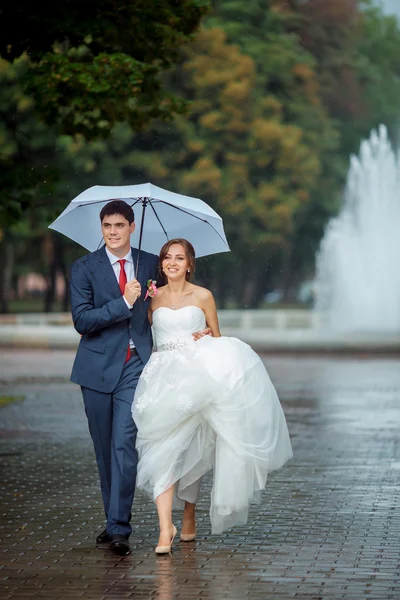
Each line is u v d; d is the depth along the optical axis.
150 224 15.25
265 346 59.72
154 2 28.50
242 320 72.69
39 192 31.31
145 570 12.97
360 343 58.66
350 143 115.38
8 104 85.56
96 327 14.14
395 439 25.52
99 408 14.32
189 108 29.89
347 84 111.12
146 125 30.50
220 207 97.31
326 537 14.79
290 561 13.39
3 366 50.50
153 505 17.48
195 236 15.30
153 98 29.39
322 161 103.94
